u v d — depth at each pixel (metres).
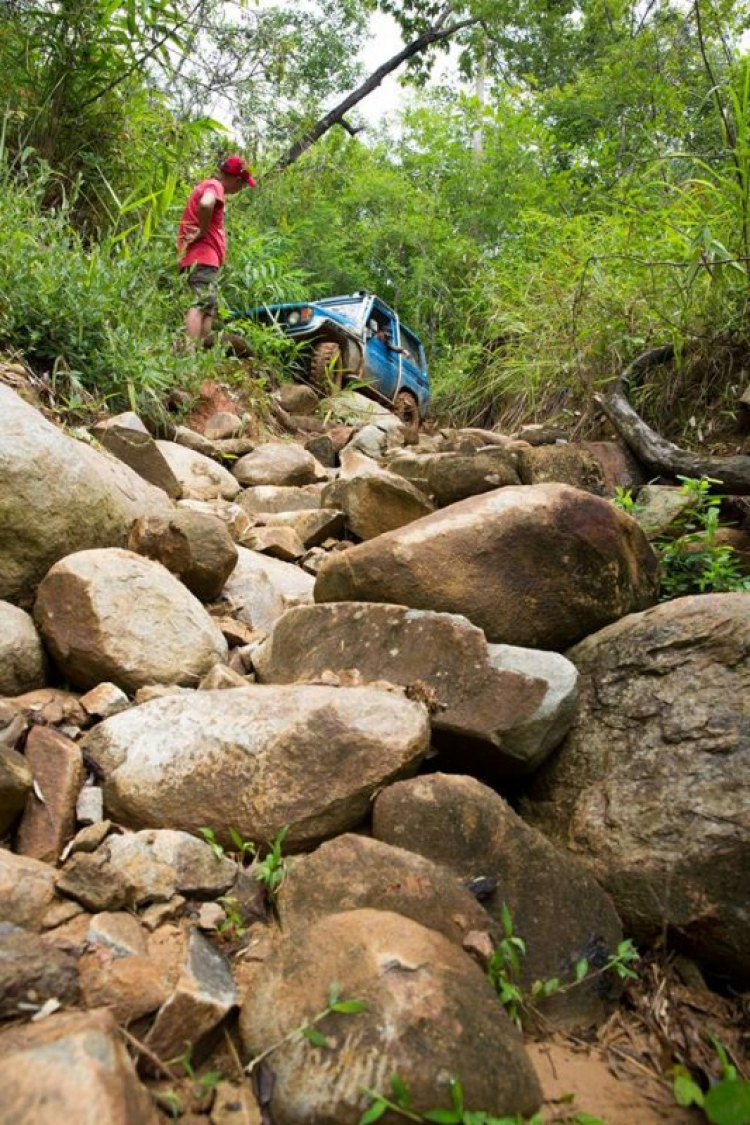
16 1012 1.52
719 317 6.14
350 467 6.21
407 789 2.09
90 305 5.31
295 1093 1.45
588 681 2.63
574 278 7.44
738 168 6.01
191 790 2.13
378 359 9.66
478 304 9.93
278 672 2.84
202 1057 1.58
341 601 3.05
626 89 12.34
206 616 2.92
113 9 6.89
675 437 6.16
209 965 1.71
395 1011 1.49
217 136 9.38
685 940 2.03
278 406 7.40
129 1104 1.29
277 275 8.62
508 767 2.42
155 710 2.30
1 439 2.80
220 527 3.38
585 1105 1.63
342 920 1.70
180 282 6.74
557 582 2.89
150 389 5.51
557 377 7.71
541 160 13.93
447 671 2.53
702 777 2.18
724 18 8.52
